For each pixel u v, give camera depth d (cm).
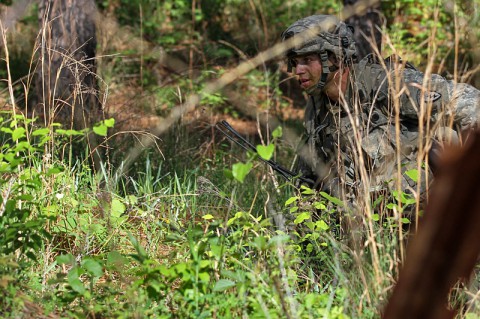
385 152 522
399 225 432
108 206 575
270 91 1387
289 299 385
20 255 444
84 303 412
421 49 1367
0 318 371
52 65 922
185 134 915
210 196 674
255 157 373
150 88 1241
